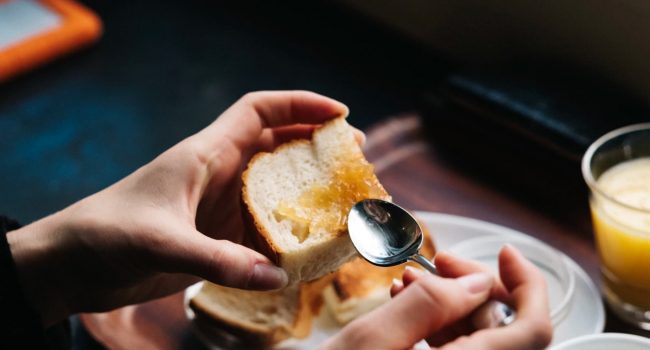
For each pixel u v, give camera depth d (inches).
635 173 32.5
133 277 28.3
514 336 26.8
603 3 37.0
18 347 28.5
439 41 44.8
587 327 31.2
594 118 36.2
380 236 27.4
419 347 26.5
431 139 38.6
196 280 31.9
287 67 46.2
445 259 29.0
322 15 48.8
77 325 33.3
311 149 29.8
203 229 31.7
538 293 28.0
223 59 47.2
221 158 29.7
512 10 40.5
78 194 42.1
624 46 37.3
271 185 28.9
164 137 44.1
